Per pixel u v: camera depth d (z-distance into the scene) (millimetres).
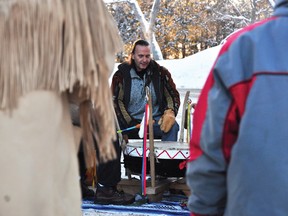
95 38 3924
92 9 3947
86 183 10211
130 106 10852
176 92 11000
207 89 3541
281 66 3283
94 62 3875
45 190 3785
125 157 9961
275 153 3172
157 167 9664
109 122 3980
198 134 3512
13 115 3752
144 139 9469
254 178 3193
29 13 3777
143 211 9125
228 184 3352
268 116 3209
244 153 3221
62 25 3828
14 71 3752
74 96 4059
